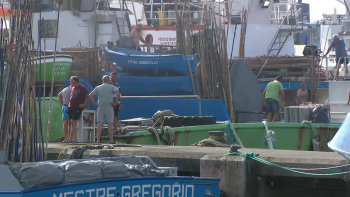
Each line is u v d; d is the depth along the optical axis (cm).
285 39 7781
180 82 5766
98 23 6800
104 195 1847
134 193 1914
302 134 4359
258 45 7756
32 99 2278
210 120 4259
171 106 5381
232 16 7544
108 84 3666
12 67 2153
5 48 2156
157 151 2908
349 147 2016
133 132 3838
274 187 2612
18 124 2194
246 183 2536
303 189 2603
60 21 6662
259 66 6938
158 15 7744
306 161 2427
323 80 7238
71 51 5847
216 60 5481
